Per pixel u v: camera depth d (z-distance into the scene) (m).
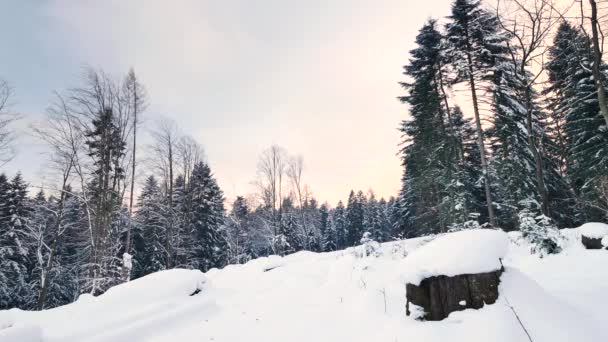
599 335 3.09
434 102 21.58
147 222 26.86
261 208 42.31
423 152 23.11
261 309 6.16
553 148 21.23
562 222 20.05
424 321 3.77
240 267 14.17
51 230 24.22
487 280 3.59
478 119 18.17
